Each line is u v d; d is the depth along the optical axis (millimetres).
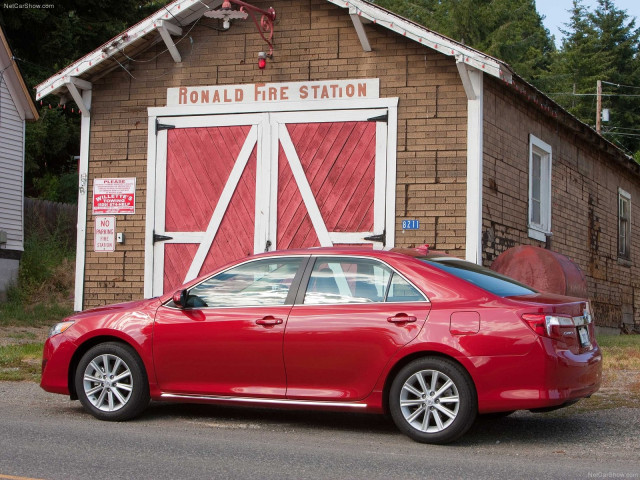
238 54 13586
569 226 17266
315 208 13055
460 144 12539
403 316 7051
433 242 12539
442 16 40812
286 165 13234
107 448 6605
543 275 12227
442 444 6922
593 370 7125
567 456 6574
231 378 7543
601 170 19812
